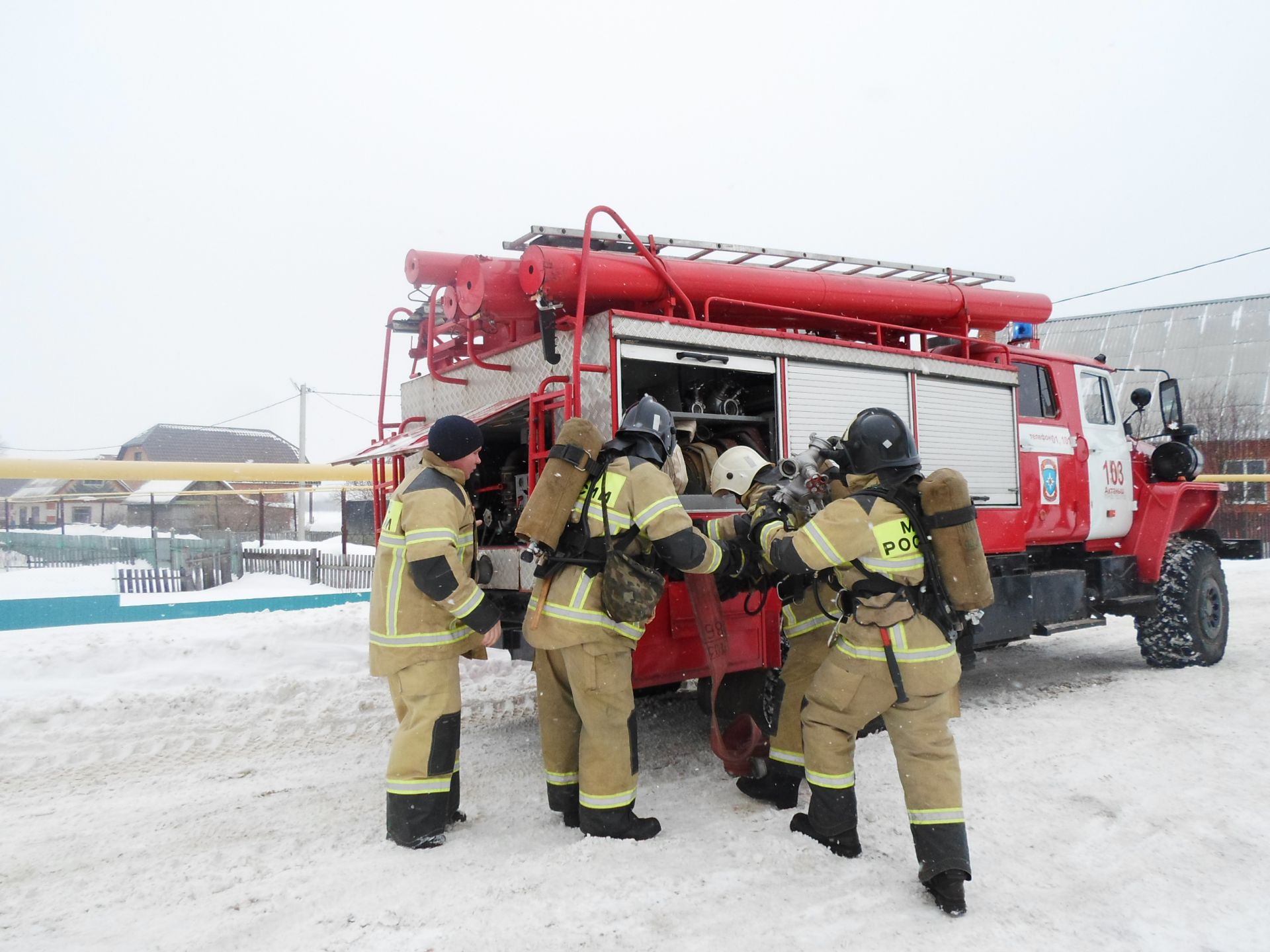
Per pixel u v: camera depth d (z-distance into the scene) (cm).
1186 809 360
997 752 447
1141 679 645
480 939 253
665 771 435
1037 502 633
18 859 322
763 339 475
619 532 328
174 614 987
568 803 356
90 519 4328
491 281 434
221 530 2341
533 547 346
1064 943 253
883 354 538
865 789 398
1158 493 705
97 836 345
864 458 302
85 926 267
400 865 311
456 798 361
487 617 326
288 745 480
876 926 263
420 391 579
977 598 291
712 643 361
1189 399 2622
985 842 328
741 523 366
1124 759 430
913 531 295
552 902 277
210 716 528
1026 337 679
